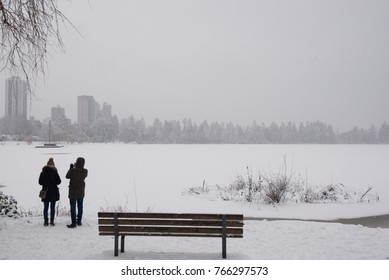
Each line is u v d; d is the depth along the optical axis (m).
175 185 22.89
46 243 7.80
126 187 21.89
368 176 27.69
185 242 8.17
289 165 37.50
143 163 40.62
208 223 6.76
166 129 174.38
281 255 7.21
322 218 13.27
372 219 13.07
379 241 8.34
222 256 6.79
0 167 34.66
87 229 9.15
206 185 22.22
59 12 7.59
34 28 7.59
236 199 17.02
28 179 25.28
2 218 10.20
